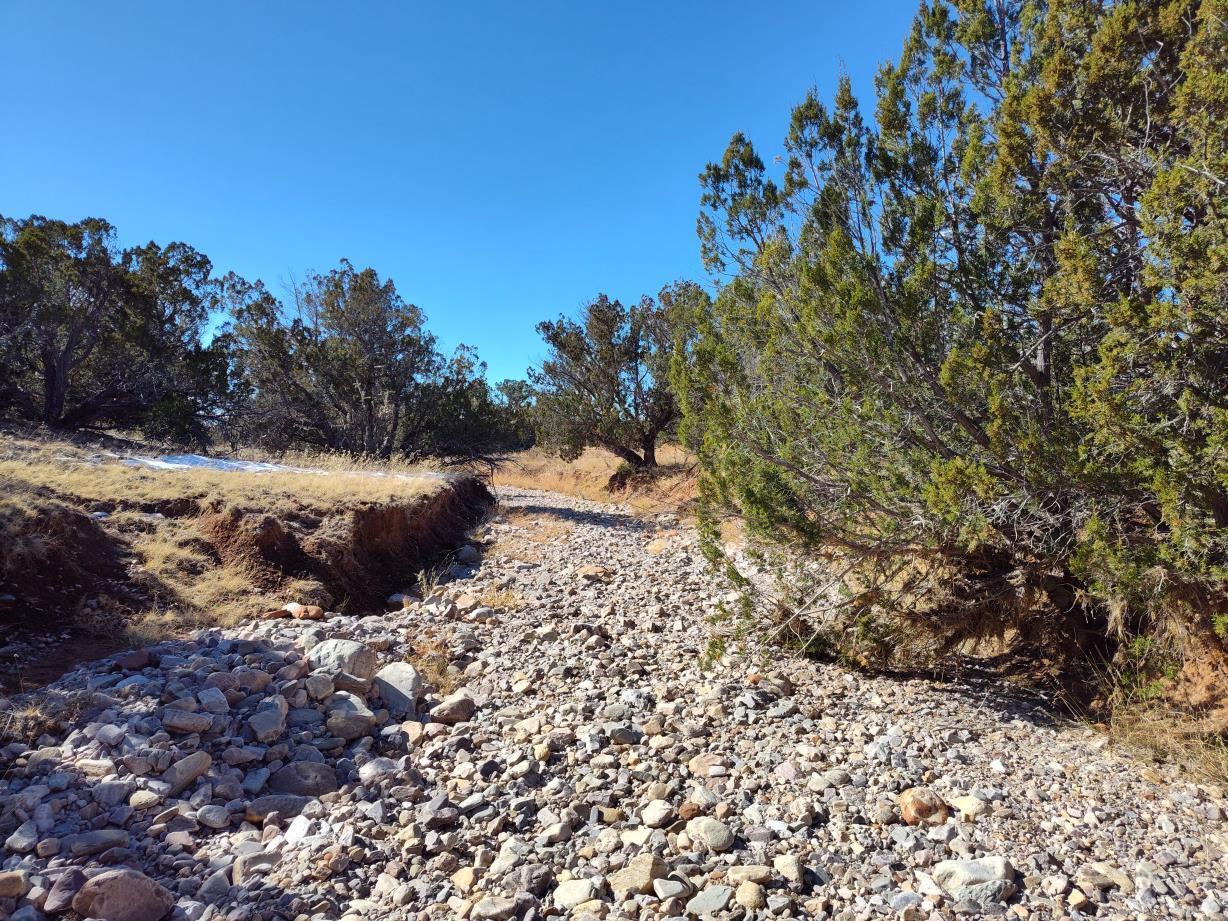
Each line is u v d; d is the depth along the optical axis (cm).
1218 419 394
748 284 702
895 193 629
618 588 1002
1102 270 480
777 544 605
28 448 1148
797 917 329
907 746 508
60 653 570
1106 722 538
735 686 622
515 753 493
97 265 1844
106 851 353
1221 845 378
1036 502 520
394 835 396
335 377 2055
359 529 1045
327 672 568
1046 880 351
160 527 852
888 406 589
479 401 2348
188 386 1995
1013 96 521
